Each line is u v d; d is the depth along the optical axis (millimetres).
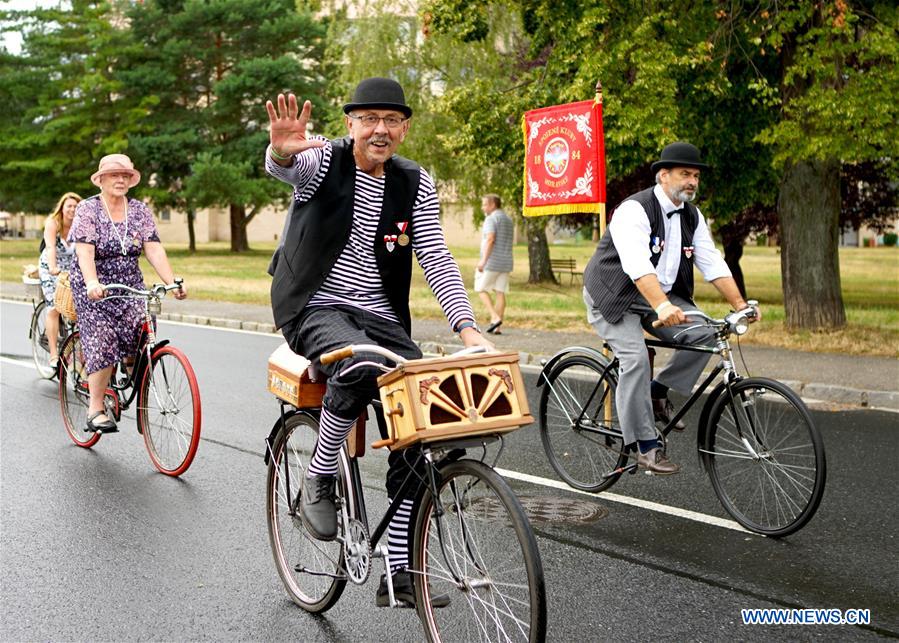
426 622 3395
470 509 3195
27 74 41500
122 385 6633
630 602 4148
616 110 12523
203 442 7156
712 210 16578
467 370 3109
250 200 41781
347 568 3734
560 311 16766
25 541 4961
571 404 6008
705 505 5613
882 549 4844
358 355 3357
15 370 10555
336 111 27781
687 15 12898
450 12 15172
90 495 5789
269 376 4141
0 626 3930
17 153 41531
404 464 3543
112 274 6457
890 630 3863
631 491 5922
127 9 44000
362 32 25391
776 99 12039
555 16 13602
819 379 9531
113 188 6387
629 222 5312
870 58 11625
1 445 7074
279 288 3678
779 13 11781
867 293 24219
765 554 4770
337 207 3566
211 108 43906
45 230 8758
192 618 4012
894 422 8062
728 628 3877
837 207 13453
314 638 3822
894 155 12242
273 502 4266
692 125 13805
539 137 8445
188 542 4953
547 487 6016
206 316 16281
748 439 5145
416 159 25422
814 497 4820
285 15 43531
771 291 25141
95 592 4293
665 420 5641
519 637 3025
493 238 13469
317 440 3787
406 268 3682
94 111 42438
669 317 5016
